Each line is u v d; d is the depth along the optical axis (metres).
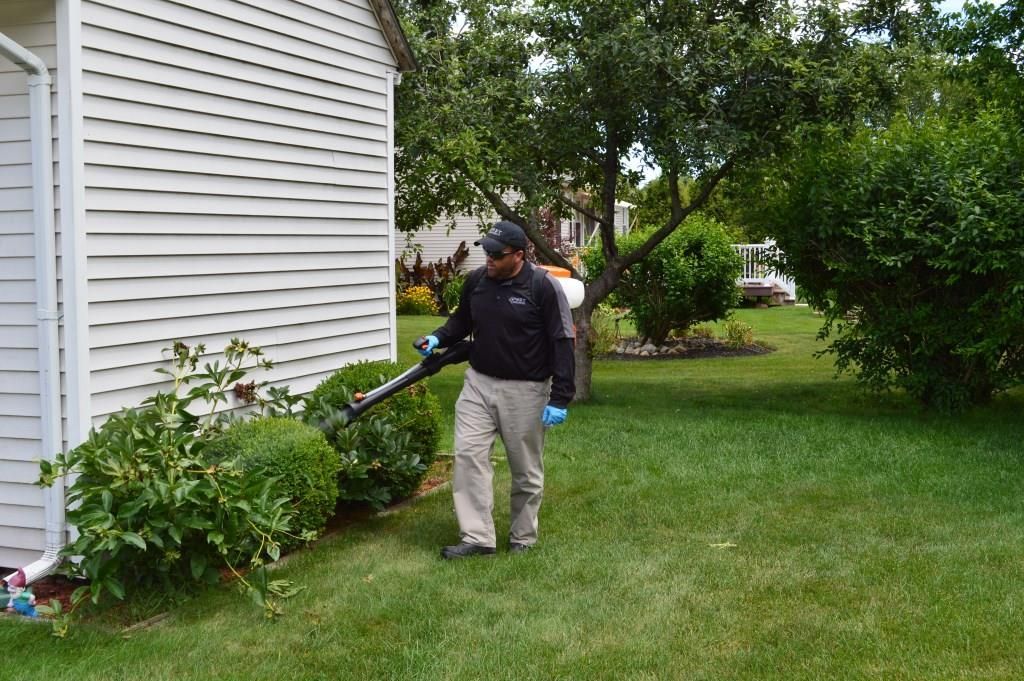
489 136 9.82
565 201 10.68
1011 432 8.41
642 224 26.38
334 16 6.96
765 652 4.01
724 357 15.20
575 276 10.67
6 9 4.79
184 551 4.72
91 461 4.44
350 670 3.90
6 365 4.93
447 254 27.45
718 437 8.33
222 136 5.86
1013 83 9.02
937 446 7.81
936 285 9.03
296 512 5.13
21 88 4.82
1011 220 8.20
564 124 10.11
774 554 5.23
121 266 5.09
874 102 10.05
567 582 4.84
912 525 5.70
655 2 9.86
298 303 6.63
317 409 6.14
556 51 9.66
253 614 4.47
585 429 8.73
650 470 7.16
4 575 5.01
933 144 9.01
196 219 5.65
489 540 5.33
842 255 9.35
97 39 4.90
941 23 9.27
